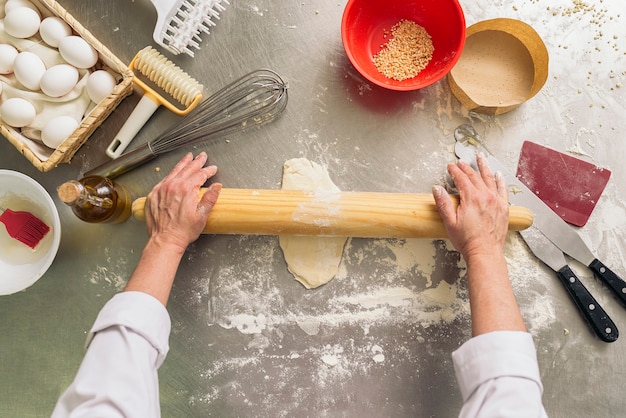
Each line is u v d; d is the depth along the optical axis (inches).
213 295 38.7
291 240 38.4
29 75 35.1
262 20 40.2
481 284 32.1
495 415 27.2
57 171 39.3
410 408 37.9
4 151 39.5
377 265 38.8
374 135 39.6
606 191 39.4
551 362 38.5
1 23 36.1
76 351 38.5
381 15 39.9
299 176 38.5
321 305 38.6
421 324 38.5
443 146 39.6
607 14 40.3
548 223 38.4
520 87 39.5
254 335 38.4
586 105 40.1
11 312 38.8
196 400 38.0
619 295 37.8
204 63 39.9
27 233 37.4
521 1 40.2
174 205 33.9
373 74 39.6
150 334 29.6
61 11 35.1
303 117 39.7
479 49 39.7
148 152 37.9
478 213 33.7
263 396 38.0
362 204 34.6
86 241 39.0
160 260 32.9
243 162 39.4
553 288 38.9
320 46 40.2
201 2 38.8
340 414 37.9
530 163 39.4
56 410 28.1
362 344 38.4
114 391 27.3
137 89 39.4
